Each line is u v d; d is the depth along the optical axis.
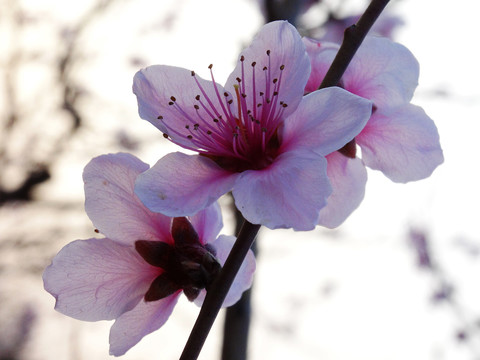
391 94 0.27
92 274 0.25
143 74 0.25
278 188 0.24
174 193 0.25
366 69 0.27
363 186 0.27
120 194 0.26
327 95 0.25
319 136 0.25
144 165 0.26
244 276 0.27
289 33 0.25
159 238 0.26
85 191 0.25
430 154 0.27
